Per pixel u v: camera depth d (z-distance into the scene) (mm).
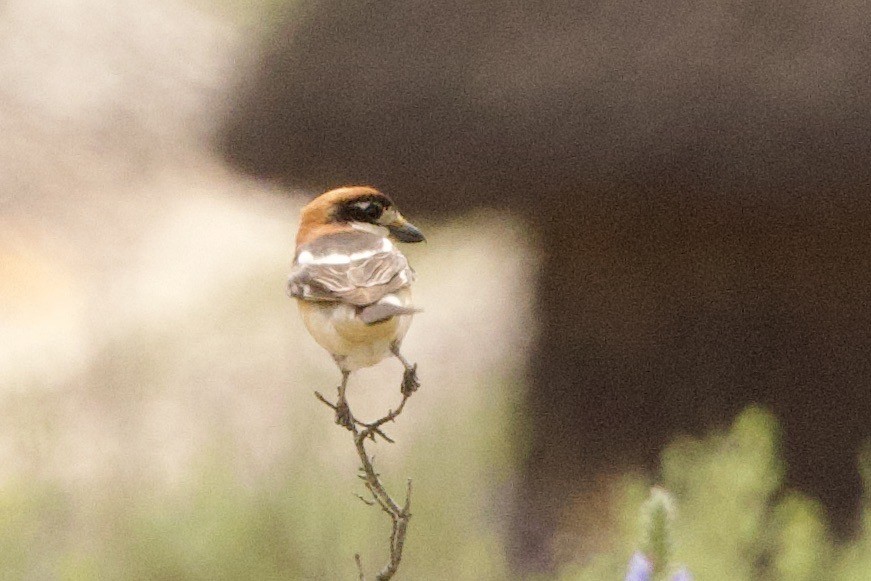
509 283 19641
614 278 11922
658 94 9750
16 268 21172
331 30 10773
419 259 20984
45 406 13117
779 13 9875
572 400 12266
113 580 11289
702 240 11383
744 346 11719
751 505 8359
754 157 9594
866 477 9398
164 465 13211
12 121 23859
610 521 11961
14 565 10938
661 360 11953
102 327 18250
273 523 11758
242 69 11422
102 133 23938
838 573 8773
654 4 10078
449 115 10062
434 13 10469
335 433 14336
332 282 5281
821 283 11391
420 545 11828
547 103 9867
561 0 10250
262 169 10781
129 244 22266
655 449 11961
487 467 12367
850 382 11516
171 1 20609
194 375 16297
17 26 24859
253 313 18688
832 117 9500
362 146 10266
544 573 11984
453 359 17578
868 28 9727
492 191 10062
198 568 11547
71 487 12180
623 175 9805
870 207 9820
